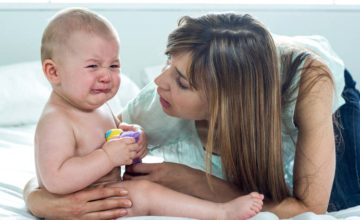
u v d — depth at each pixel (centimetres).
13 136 223
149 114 152
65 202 125
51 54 131
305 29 339
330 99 136
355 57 347
